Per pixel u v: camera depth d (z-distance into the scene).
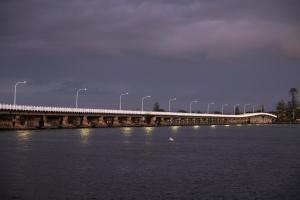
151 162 64.44
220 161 67.44
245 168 59.38
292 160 69.94
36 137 112.62
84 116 181.62
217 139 129.50
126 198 39.81
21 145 87.69
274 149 92.44
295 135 163.25
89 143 98.81
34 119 160.12
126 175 51.59
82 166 58.41
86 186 44.47
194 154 78.31
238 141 120.50
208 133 170.00
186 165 61.66
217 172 55.19
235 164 63.75
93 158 68.06
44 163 60.50
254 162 66.56
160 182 47.31
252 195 41.78
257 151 86.75
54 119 172.50
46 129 156.12
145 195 41.03
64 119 170.12
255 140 126.62
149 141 112.00
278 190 44.06
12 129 144.25
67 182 46.31
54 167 56.84
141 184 46.03
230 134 165.62
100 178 49.12
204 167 59.81
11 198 39.28
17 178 48.00
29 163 60.12
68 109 165.25
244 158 72.44
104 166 58.94
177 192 42.50
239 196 41.34
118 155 73.50
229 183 47.41
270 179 50.25
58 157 68.12
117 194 41.22
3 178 47.84
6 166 56.72
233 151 86.12
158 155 75.12
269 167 60.66
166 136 138.50
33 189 42.66
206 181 48.41
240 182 48.09
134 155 74.12
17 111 138.75
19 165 57.91
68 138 112.94
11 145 87.06
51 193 41.22
